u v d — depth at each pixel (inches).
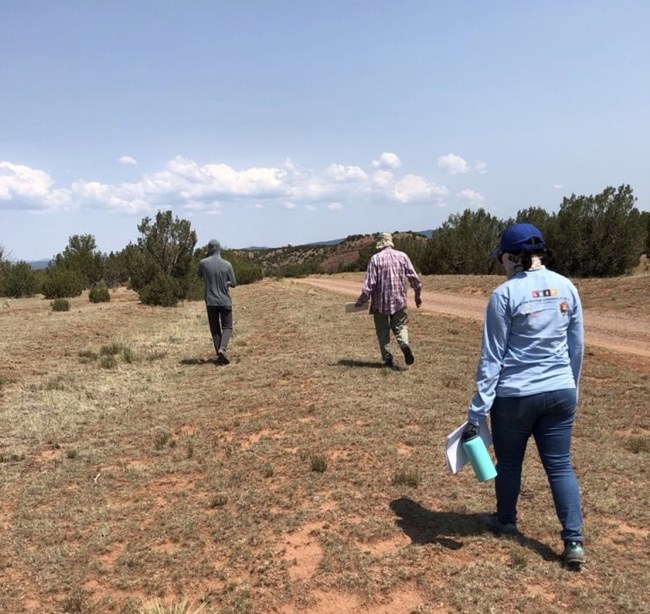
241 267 1553.9
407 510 158.1
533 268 132.7
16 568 141.2
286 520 155.6
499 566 127.2
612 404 262.7
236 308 801.6
